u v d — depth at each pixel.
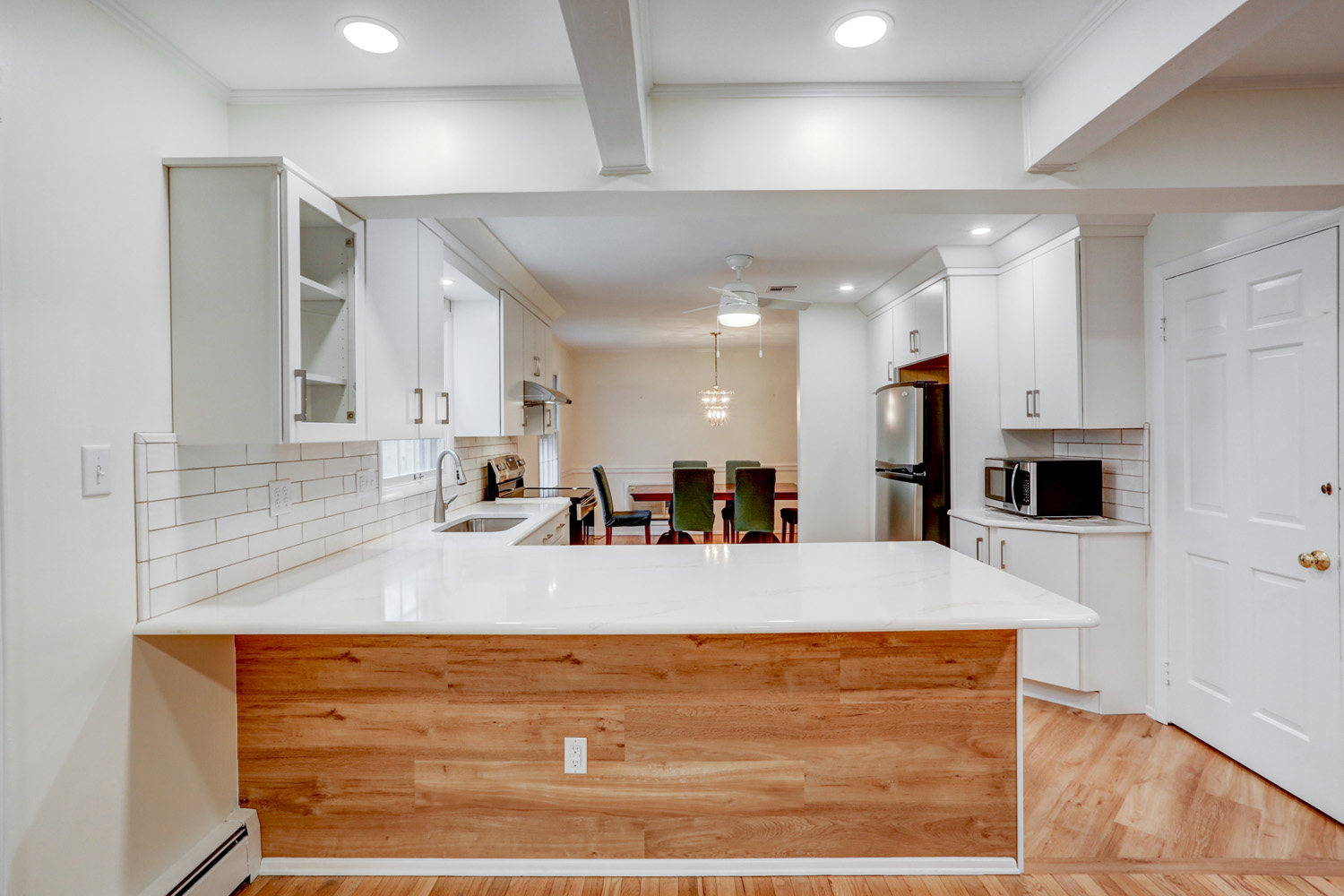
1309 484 2.06
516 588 1.71
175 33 1.54
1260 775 2.24
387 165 1.86
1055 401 2.99
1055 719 2.76
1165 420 2.68
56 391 1.25
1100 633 2.79
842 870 1.74
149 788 1.46
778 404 7.93
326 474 2.16
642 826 1.75
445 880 1.72
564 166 1.86
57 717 1.25
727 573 1.87
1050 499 2.99
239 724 1.75
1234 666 2.35
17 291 1.18
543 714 1.74
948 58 1.73
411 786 1.75
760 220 2.95
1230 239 2.34
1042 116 1.79
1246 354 2.28
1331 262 1.99
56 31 1.26
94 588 1.33
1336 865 1.77
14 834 1.18
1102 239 2.82
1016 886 1.69
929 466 3.63
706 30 1.58
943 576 1.81
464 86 1.85
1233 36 1.28
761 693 1.74
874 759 1.74
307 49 1.63
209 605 1.56
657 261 3.66
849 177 1.86
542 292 4.29
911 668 1.74
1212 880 1.71
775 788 1.74
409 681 1.74
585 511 4.62
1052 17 1.55
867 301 4.71
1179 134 1.86
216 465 1.66
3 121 1.16
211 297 1.54
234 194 1.54
